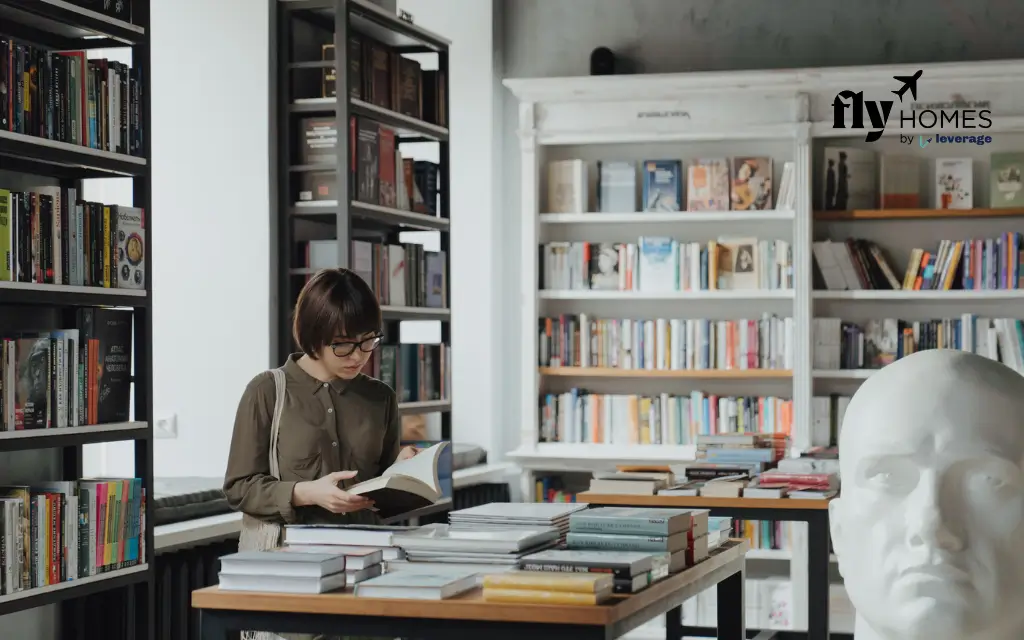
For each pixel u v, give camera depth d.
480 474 6.51
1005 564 1.82
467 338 7.05
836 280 6.55
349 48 4.95
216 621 2.42
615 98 6.64
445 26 7.10
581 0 7.18
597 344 6.83
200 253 5.53
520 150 7.19
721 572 2.97
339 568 2.45
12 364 3.26
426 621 2.31
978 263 6.44
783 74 6.38
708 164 6.75
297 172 5.06
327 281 3.21
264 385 3.26
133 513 3.65
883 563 1.88
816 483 4.46
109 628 3.81
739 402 6.67
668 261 6.75
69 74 3.44
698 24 7.05
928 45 6.79
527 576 2.28
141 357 3.72
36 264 3.32
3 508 3.18
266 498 3.12
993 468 1.81
